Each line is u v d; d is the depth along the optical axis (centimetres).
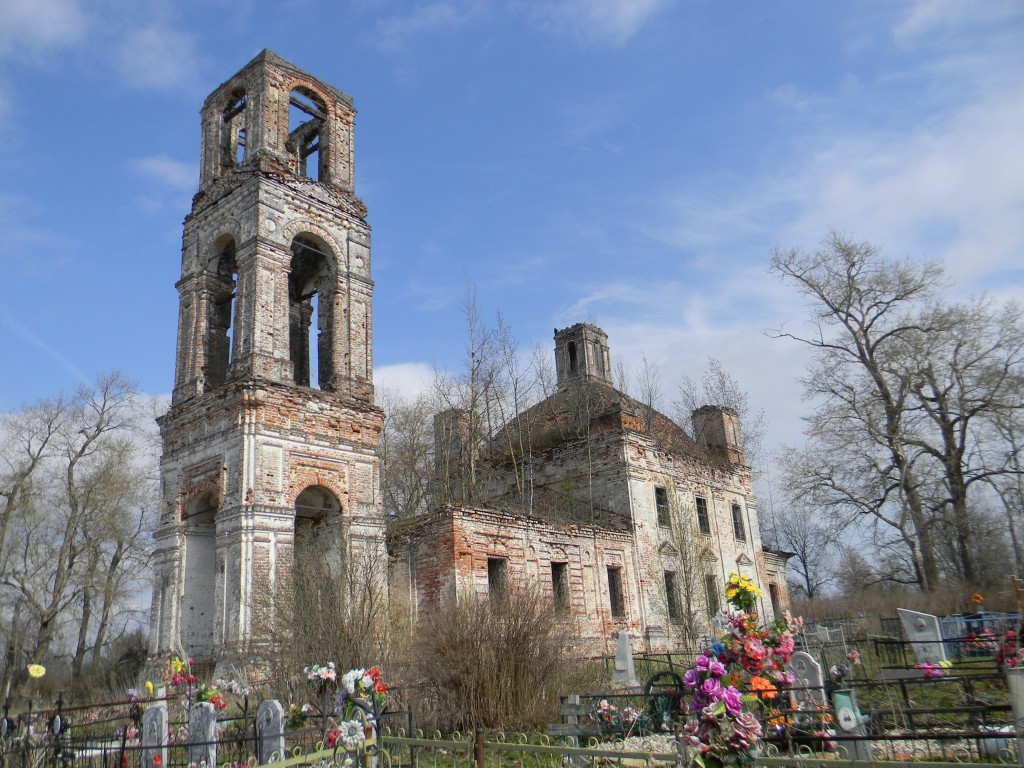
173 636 2434
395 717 1388
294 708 1380
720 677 793
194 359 2759
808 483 4147
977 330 3884
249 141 2861
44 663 3881
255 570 2306
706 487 4062
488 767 1206
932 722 1288
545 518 3012
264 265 2661
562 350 4547
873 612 3634
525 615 1552
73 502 4025
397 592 2503
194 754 1103
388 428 4625
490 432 3956
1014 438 3772
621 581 3297
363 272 2978
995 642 1969
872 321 4188
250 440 2425
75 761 1273
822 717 1115
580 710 1302
